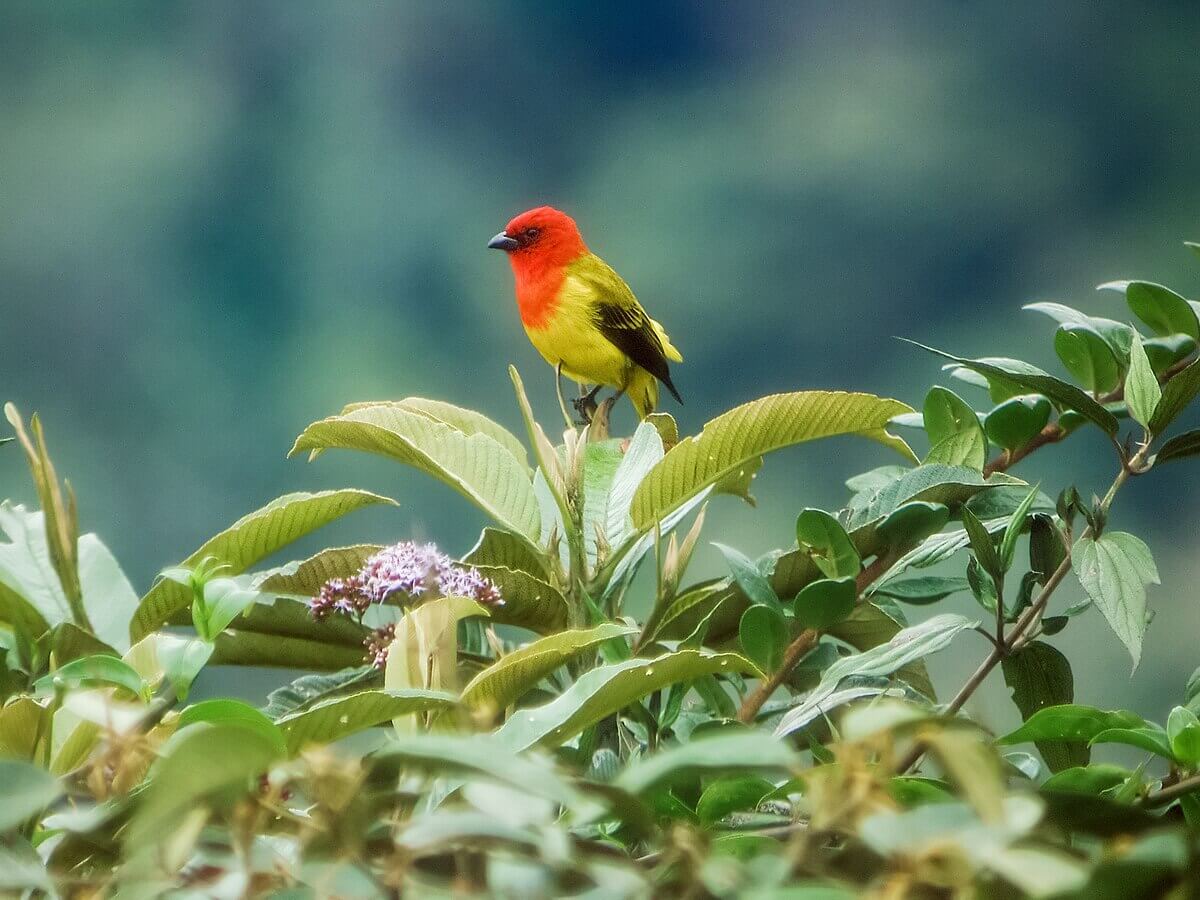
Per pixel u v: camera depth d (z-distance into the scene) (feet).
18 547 11.86
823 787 6.21
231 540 12.20
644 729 11.09
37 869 6.95
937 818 6.07
